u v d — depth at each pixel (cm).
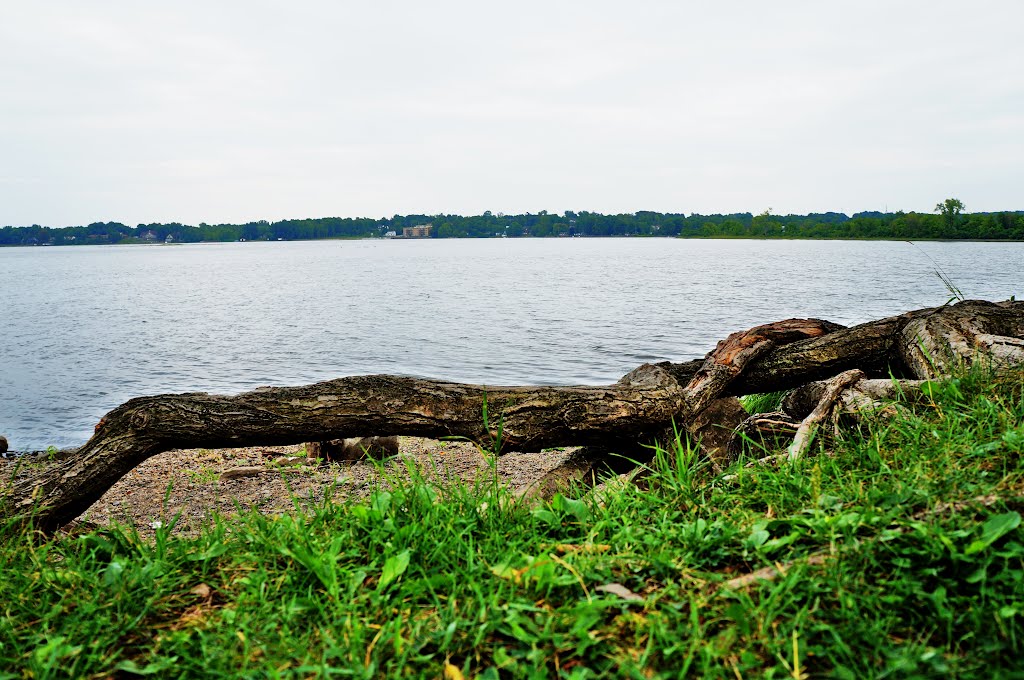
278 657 246
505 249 19250
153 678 242
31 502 419
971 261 7225
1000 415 379
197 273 7744
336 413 455
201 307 3419
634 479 447
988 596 233
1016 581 231
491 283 4959
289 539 329
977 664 205
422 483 387
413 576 296
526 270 7012
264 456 804
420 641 246
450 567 301
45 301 4044
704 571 279
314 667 231
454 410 464
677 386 507
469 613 260
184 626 273
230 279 6309
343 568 300
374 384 466
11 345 2106
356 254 16712
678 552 293
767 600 239
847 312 2484
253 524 363
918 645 215
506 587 278
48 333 2434
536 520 344
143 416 448
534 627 244
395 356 1755
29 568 333
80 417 1201
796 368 618
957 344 539
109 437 446
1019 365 460
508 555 301
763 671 216
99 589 296
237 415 451
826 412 477
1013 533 255
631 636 240
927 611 232
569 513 353
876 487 325
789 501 333
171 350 1944
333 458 779
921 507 295
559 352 1767
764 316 2466
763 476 373
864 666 212
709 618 244
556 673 228
